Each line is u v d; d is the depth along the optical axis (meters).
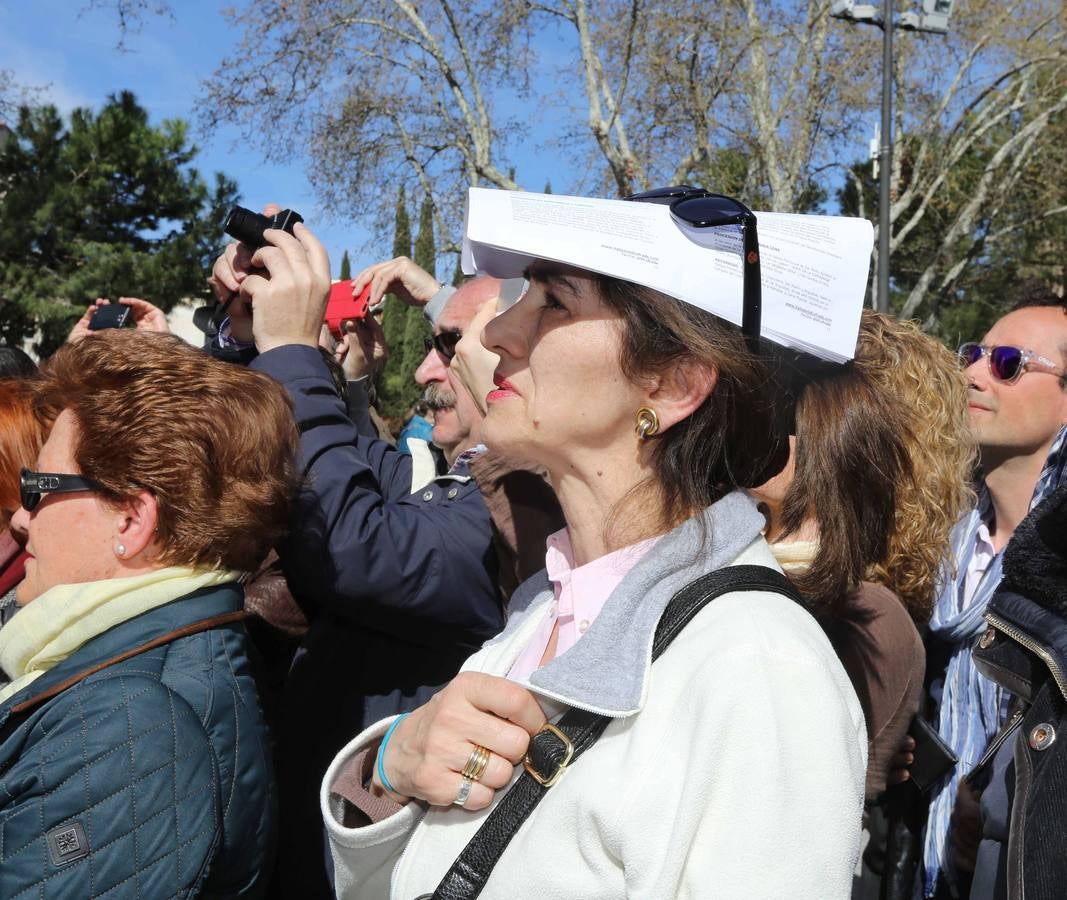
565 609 1.37
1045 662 1.17
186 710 1.49
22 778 1.42
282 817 2.02
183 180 16.88
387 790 1.35
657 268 1.20
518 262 1.43
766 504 1.69
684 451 1.29
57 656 1.56
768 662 1.10
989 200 18.97
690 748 1.09
